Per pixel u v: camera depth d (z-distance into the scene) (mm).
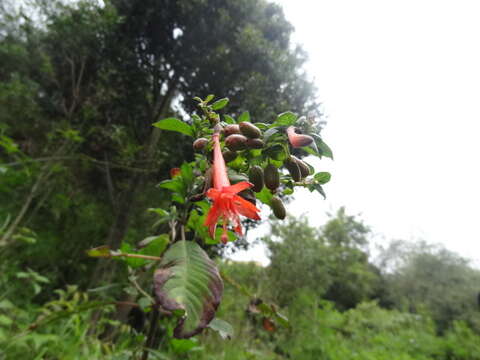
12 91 5641
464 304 12531
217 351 4590
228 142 1102
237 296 6539
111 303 1550
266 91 5527
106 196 6934
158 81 6008
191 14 5473
